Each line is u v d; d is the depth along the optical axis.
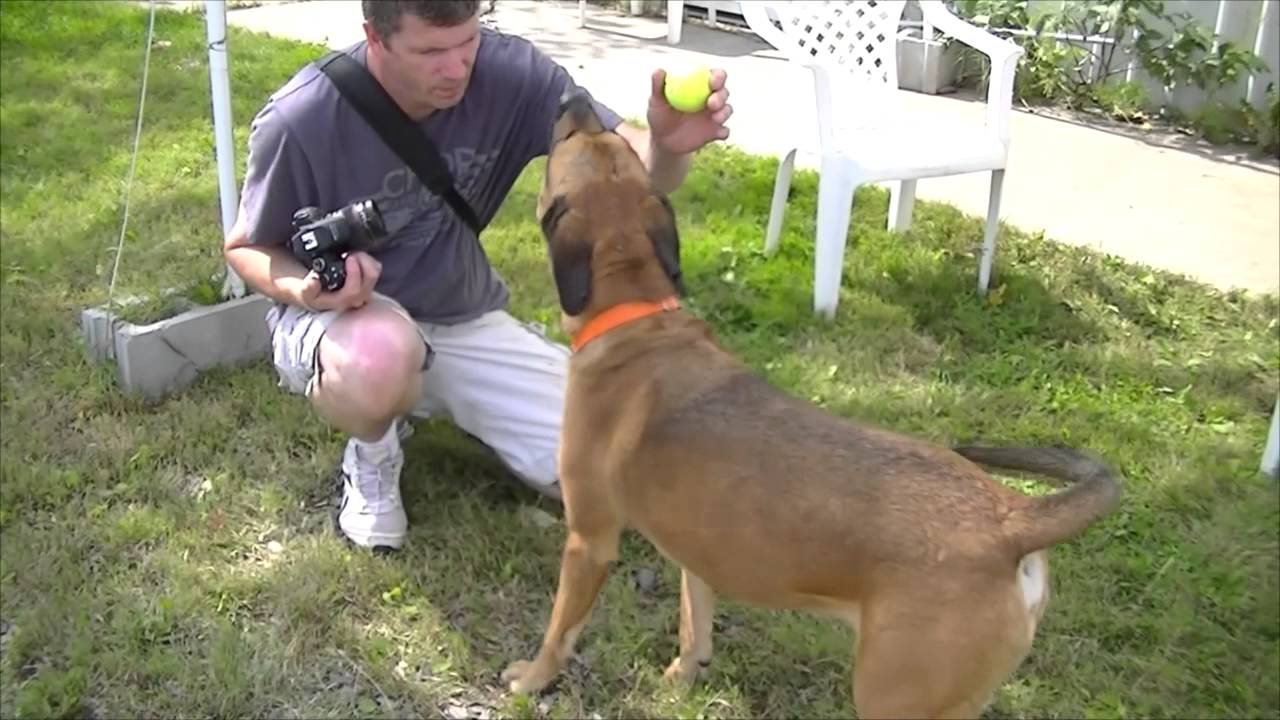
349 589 3.44
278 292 3.41
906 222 5.67
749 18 4.95
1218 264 5.55
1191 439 4.26
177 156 6.19
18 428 4.03
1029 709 3.12
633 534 3.71
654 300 2.95
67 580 3.41
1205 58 7.36
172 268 4.93
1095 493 2.42
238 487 3.83
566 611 3.08
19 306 4.74
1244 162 6.85
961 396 4.45
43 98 7.01
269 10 9.30
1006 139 5.03
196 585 3.41
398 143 3.39
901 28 7.99
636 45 8.77
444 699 3.14
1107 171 6.63
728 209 5.92
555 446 3.67
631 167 3.03
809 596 2.58
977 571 2.38
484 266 3.78
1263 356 4.80
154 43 8.12
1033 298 5.12
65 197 5.72
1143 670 3.24
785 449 2.61
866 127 5.27
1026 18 7.85
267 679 3.14
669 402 2.79
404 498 3.82
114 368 4.31
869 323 4.93
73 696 3.05
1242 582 3.53
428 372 3.75
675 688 3.18
